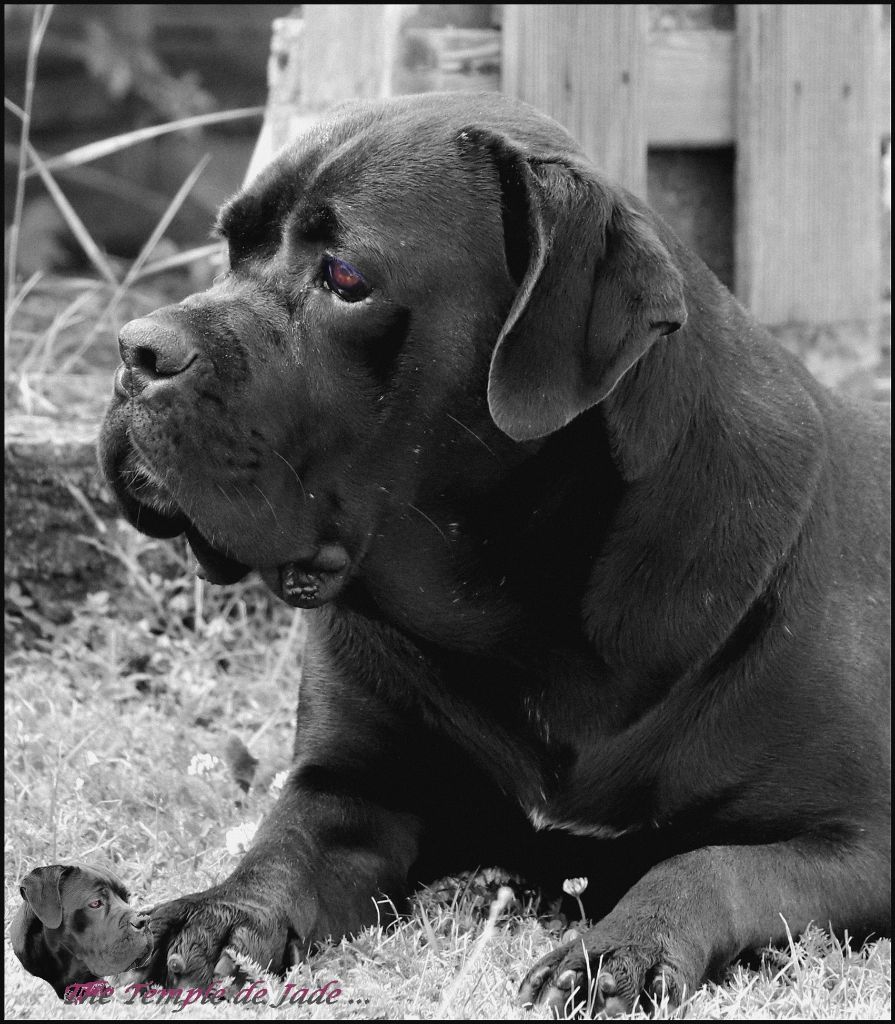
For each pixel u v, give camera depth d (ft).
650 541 11.93
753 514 12.21
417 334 11.48
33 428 19.76
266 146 24.43
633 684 12.13
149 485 11.60
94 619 18.84
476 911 12.83
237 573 12.09
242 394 11.28
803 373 13.89
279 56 24.53
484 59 22.63
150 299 27.66
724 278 23.97
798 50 23.08
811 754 12.31
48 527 19.20
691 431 12.01
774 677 12.28
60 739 15.44
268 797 15.02
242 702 17.93
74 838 13.61
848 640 12.67
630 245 11.12
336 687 13.08
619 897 12.93
